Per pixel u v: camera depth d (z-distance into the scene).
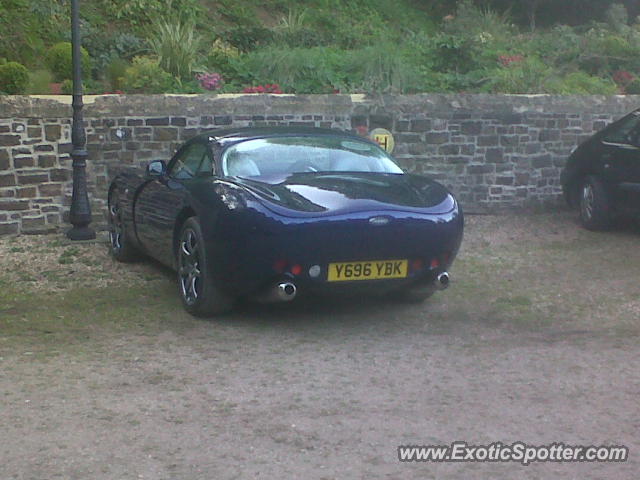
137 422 4.84
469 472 4.24
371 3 19.73
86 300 7.50
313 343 6.34
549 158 12.30
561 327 6.83
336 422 4.85
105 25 14.97
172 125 10.81
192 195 6.86
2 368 5.73
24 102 10.13
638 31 18.05
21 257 9.16
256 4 18.02
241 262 6.35
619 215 10.62
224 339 6.41
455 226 6.73
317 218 6.23
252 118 11.11
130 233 8.54
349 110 11.47
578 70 15.65
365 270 6.47
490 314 7.18
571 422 4.87
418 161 11.78
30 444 4.54
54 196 10.36
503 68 14.46
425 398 5.24
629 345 6.33
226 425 4.80
